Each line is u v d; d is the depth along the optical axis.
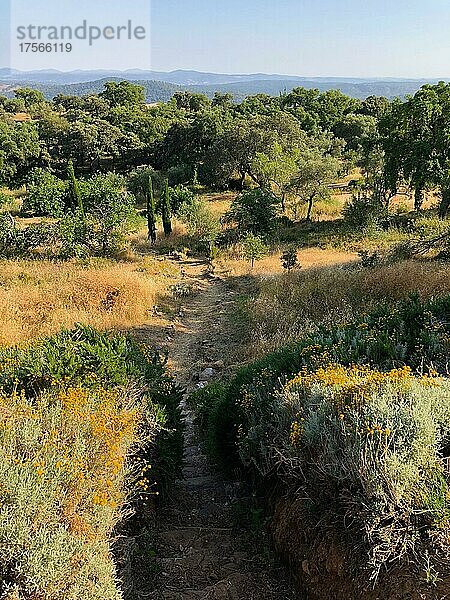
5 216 24.73
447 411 3.32
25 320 12.09
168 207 31.08
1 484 2.88
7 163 56.72
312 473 3.56
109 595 2.77
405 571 2.74
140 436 4.40
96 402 4.29
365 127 61.81
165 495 5.02
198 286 19.08
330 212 35.31
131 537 3.71
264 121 50.62
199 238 29.86
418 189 29.41
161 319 14.33
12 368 5.03
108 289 14.97
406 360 5.26
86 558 2.83
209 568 3.80
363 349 5.51
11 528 2.69
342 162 50.25
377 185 34.00
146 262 22.34
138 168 53.03
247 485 5.14
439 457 3.15
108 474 3.50
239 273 21.28
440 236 19.03
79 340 5.86
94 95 93.12
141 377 5.32
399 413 3.23
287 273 17.83
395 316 6.43
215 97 98.56
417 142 28.73
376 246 23.98
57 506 2.96
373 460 2.99
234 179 53.88
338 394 3.77
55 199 38.78
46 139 63.28
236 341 12.33
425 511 2.77
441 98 29.47
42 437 3.53
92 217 24.62
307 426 3.64
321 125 68.94
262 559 3.81
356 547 3.00
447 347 5.21
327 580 3.13
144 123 66.62
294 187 32.94
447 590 2.56
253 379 5.75
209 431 6.48
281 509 3.96
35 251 22.56
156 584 3.56
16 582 2.59
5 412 3.79
